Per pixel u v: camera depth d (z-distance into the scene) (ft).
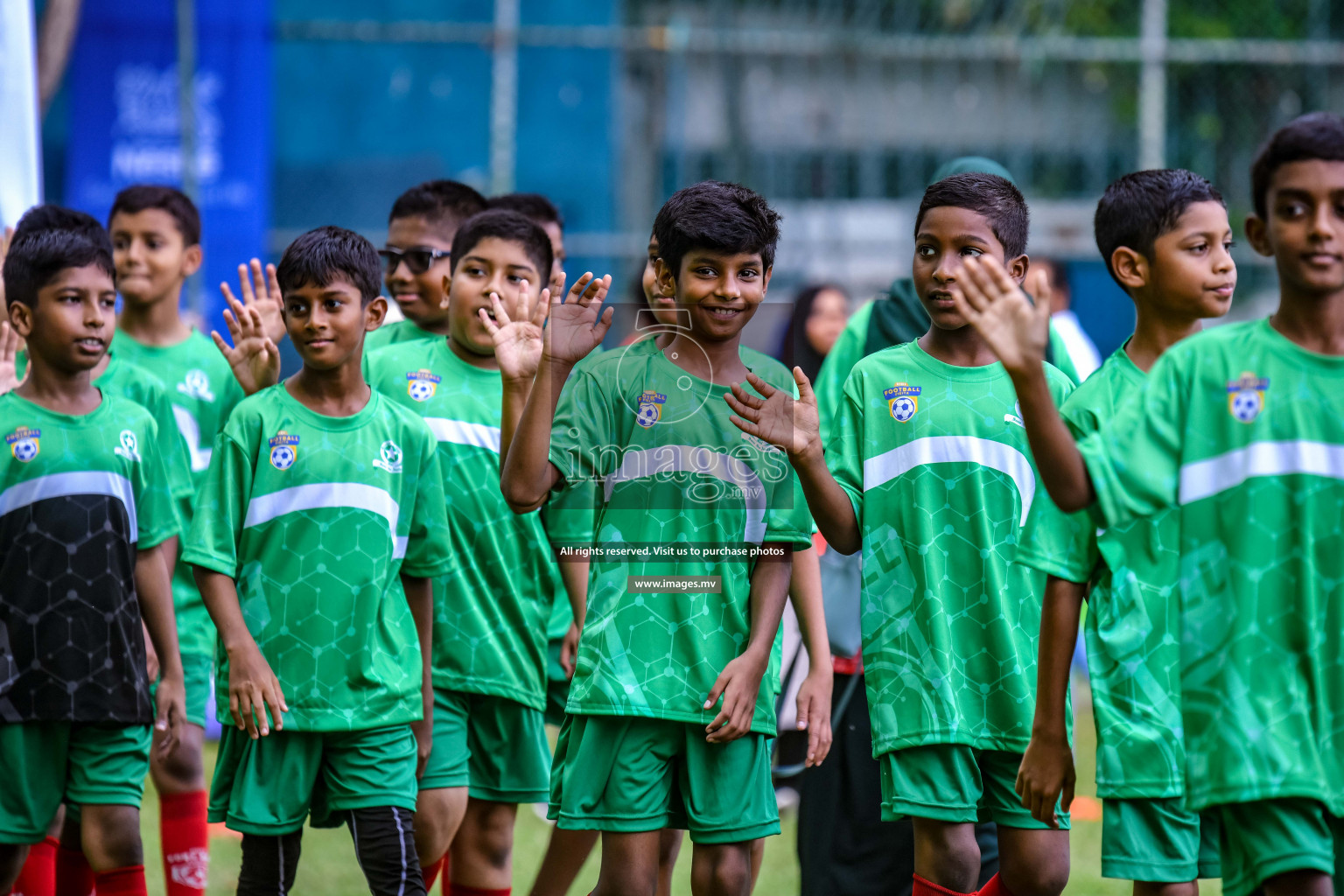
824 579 53.21
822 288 79.87
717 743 41.37
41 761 45.39
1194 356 34.42
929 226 44.42
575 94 122.31
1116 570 39.58
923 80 125.49
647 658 41.47
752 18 141.49
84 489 46.37
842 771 51.72
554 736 86.38
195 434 62.03
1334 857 33.86
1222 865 34.60
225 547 46.01
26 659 45.16
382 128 120.67
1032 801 39.27
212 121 103.09
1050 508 39.32
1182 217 40.86
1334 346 33.63
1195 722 33.91
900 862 51.11
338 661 45.93
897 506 44.80
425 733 48.83
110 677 46.01
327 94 120.16
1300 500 33.35
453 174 121.39
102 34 102.83
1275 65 113.70
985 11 132.57
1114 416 34.91
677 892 61.26
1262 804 32.99
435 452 49.01
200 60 102.99
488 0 124.47
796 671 57.77
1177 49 106.63
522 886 62.03
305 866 64.85
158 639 48.96
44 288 45.62
